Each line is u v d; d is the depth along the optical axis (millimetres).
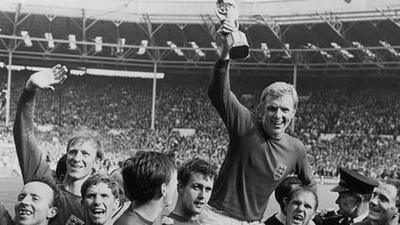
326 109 46562
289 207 4742
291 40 44250
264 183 4398
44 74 4754
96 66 51344
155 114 48812
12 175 33375
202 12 43125
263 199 4453
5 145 37562
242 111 4387
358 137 42938
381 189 5043
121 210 4426
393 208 4984
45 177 4934
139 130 47094
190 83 51344
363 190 5207
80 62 50719
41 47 47750
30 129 4992
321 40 43531
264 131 4371
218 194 4461
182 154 43906
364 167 39031
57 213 4602
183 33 45812
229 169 4414
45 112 47562
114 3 43688
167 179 3385
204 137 46031
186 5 43531
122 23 44812
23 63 50531
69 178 4906
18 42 45906
